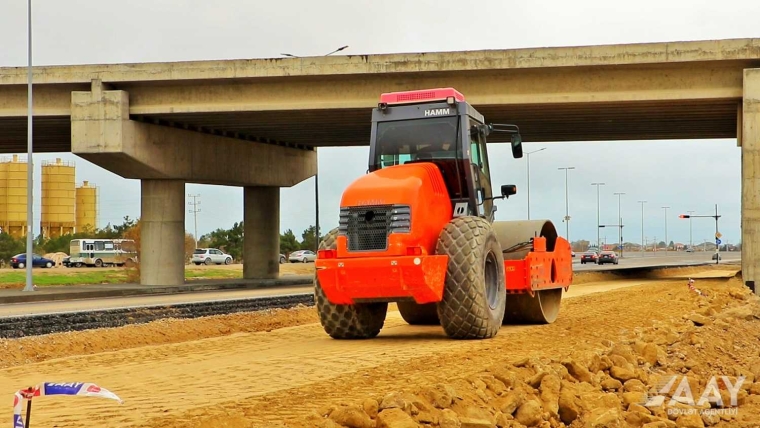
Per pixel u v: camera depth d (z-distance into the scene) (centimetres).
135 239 5419
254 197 5153
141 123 4028
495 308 1628
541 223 1875
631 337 1623
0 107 4044
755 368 1462
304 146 5372
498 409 988
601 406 1080
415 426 854
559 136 4872
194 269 7188
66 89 4006
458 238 1561
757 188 3444
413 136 1694
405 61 3638
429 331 1814
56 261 8919
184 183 4409
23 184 11169
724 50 3419
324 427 834
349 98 3781
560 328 1816
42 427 880
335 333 1661
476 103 3697
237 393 1071
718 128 4509
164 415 926
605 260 8581
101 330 1969
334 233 1628
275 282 4653
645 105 3712
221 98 3894
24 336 1875
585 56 3512
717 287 3472
